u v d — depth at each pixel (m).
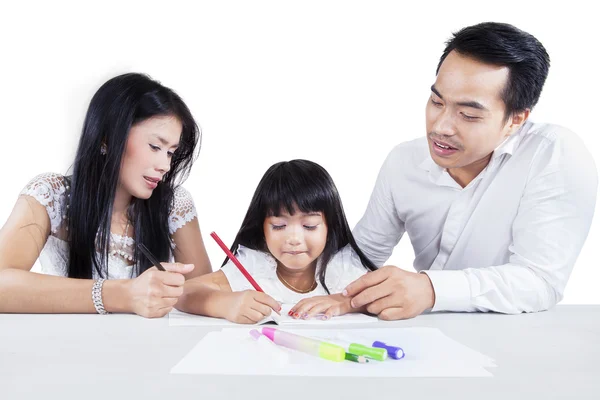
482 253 1.54
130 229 1.57
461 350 0.90
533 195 1.40
